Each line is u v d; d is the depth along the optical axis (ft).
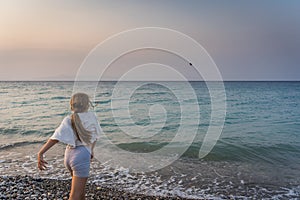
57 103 70.13
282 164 23.93
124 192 16.90
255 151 28.14
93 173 20.58
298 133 38.22
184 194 16.88
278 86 200.85
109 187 17.78
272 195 16.97
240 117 55.36
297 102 85.56
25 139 34.63
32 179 18.62
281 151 28.35
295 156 26.53
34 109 60.54
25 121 47.16
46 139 34.60
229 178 20.03
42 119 49.14
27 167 22.07
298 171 21.88
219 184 18.75
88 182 18.70
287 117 55.42
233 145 30.27
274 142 32.17
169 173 20.90
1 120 48.03
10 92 108.37
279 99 95.45
